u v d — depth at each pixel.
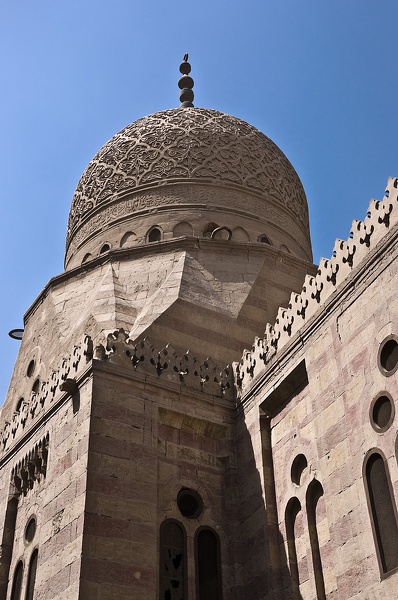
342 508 18.41
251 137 36.72
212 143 35.31
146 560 19.52
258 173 35.56
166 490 21.78
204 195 33.75
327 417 19.92
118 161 35.62
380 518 17.17
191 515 22.02
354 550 17.61
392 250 18.97
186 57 44.31
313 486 20.41
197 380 24.14
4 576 23.66
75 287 30.62
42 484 23.41
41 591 19.72
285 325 23.11
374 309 19.17
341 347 20.11
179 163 34.53
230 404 24.39
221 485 23.06
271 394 22.83
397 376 17.75
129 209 33.97
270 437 22.91
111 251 30.53
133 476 20.73
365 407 18.56
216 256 29.92
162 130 35.84
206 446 23.48
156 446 21.75
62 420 22.58
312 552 19.61
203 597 20.69
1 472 26.12
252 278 29.06
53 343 28.84
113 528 19.55
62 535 19.91
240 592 21.06
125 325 26.06
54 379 24.61
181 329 25.66
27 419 25.69
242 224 33.47
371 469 17.86
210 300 27.48
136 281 29.09
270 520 21.25
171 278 28.09
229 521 22.34
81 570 18.48
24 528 23.62
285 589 20.06
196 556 21.27
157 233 32.69
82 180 37.34
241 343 26.70
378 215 19.73
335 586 18.59
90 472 20.11
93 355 22.69
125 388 22.23
